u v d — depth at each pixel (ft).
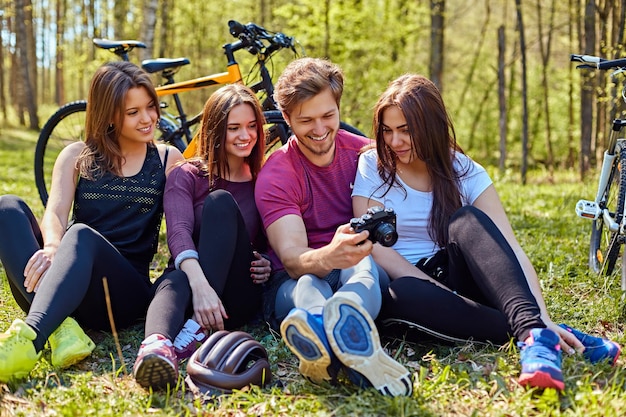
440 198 8.54
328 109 8.18
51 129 15.29
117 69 8.98
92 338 8.87
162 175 9.33
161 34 45.06
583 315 9.30
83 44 78.89
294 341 6.73
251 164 9.27
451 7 64.95
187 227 8.58
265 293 8.87
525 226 15.43
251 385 7.10
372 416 6.51
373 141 9.16
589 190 22.03
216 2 61.77
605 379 7.07
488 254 7.39
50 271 7.71
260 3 54.54
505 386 6.97
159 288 7.94
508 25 60.39
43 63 99.55
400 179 8.77
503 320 7.71
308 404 6.78
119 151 9.13
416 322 7.77
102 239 8.09
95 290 8.13
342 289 7.33
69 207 9.04
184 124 14.80
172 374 6.97
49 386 7.25
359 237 7.02
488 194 8.77
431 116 8.32
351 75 36.63
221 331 7.47
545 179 33.35
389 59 39.17
